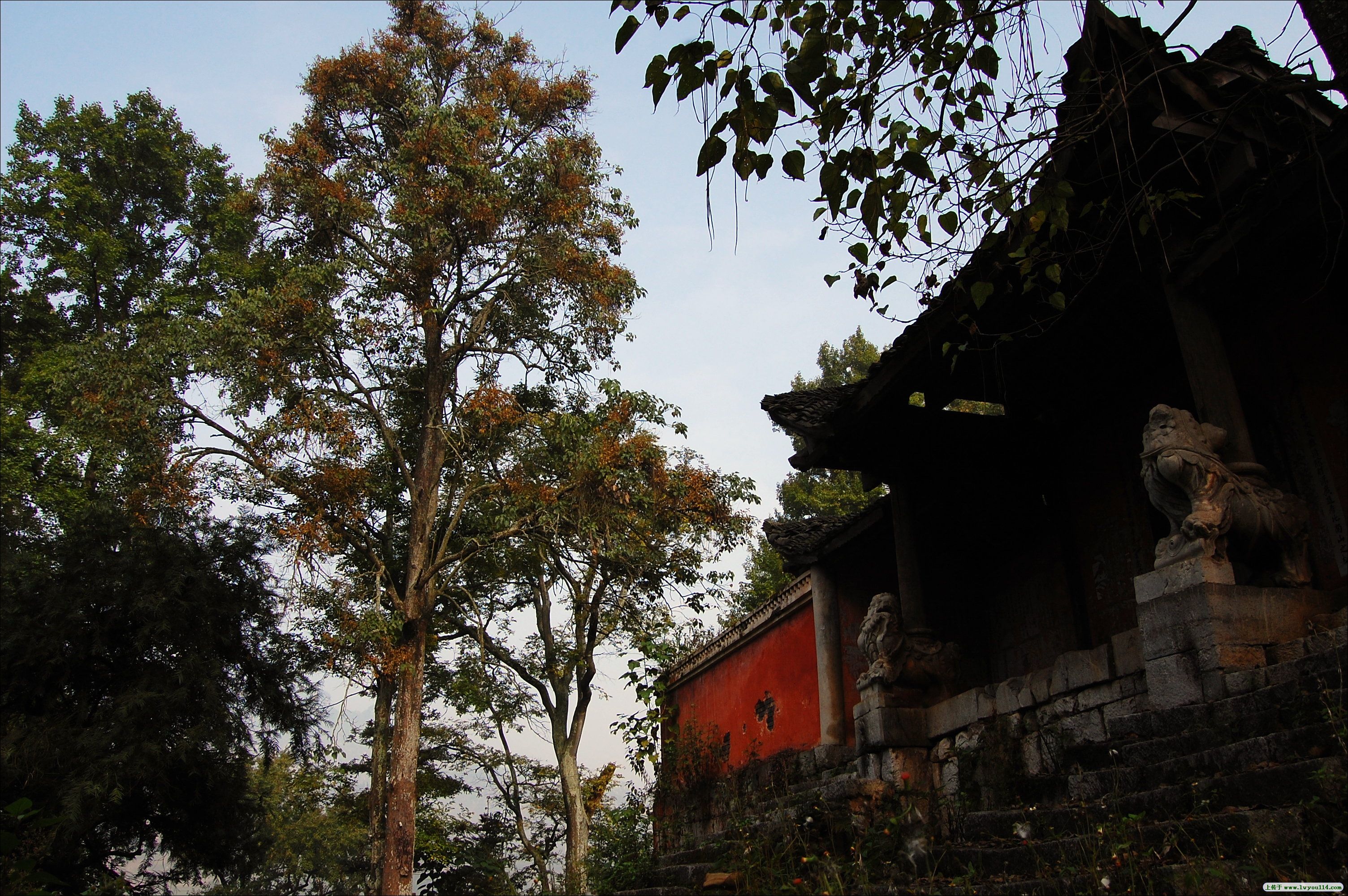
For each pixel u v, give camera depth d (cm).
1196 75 653
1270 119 639
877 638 960
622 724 1711
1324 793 398
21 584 1454
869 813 764
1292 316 774
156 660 1492
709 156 495
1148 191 631
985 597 1206
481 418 1948
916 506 1062
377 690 2098
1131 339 950
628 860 1181
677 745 1628
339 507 1850
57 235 2202
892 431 1050
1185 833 439
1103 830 468
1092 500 1045
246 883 1725
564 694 2153
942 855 587
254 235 2195
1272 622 598
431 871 2227
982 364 900
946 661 954
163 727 1416
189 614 1523
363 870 2645
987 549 1214
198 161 2428
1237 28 673
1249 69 672
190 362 1739
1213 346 692
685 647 1873
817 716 1291
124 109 2378
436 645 2227
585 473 1805
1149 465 657
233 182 2416
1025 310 835
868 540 1236
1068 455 1089
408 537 2200
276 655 1700
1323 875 362
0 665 1371
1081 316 845
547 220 2039
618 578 2025
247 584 1666
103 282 2231
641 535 1859
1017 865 536
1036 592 1116
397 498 2178
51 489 1872
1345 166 600
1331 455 728
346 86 2142
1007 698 814
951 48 533
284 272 1927
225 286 2220
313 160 2050
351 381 1977
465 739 2408
